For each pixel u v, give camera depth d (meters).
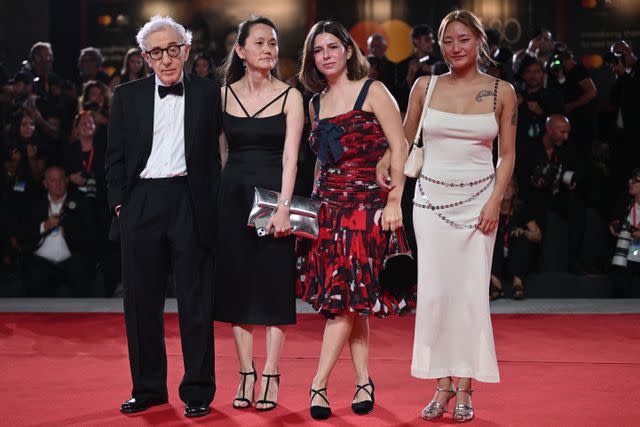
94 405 6.84
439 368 6.60
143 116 6.55
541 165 12.54
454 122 6.60
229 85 7.05
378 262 6.71
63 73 19.14
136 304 6.63
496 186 6.61
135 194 6.59
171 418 6.48
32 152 13.76
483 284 6.61
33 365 8.38
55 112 14.69
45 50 15.07
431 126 6.67
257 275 6.87
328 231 6.77
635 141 12.96
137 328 6.65
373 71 13.15
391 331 10.03
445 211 6.65
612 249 12.73
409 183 11.80
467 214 6.63
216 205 6.71
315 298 6.74
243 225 6.89
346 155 6.73
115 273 13.11
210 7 19.17
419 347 6.68
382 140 6.77
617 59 13.45
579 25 18.53
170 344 9.38
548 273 12.66
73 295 13.23
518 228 12.38
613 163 13.09
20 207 13.73
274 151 6.95
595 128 13.69
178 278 6.61
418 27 13.57
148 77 6.71
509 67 14.48
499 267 12.38
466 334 6.59
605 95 17.52
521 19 18.75
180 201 6.59
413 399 7.03
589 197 12.91
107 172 6.69
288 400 7.02
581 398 6.92
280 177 6.91
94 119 13.37
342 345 6.72
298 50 19.25
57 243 13.16
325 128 6.77
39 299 13.09
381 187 6.75
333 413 6.64
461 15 6.64
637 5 18.33
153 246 6.60
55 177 13.15
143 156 6.54
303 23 19.22
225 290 6.93
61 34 19.09
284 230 6.65
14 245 13.84
